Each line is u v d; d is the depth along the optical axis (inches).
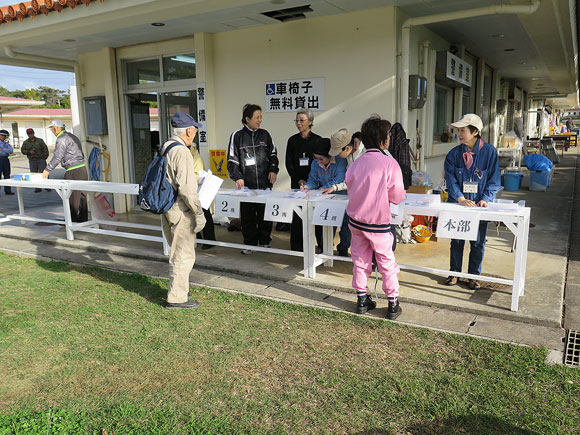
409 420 93.1
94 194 261.6
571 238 228.2
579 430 88.5
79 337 132.3
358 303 144.2
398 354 119.3
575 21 253.1
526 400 98.0
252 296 160.2
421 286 162.9
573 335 127.0
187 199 142.2
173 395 103.5
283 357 119.1
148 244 230.4
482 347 120.5
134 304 156.0
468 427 90.3
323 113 233.6
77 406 99.7
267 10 211.2
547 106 1092.5
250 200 180.1
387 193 131.3
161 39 273.7
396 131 178.1
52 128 268.5
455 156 154.3
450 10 218.8
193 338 130.4
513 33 281.7
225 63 257.9
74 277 185.6
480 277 146.9
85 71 319.3
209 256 204.8
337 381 107.5
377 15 212.5
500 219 136.9
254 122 199.0
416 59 247.1
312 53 231.1
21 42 240.4
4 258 217.0
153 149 333.7
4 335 133.7
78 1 191.9
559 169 537.0
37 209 342.3
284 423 93.2
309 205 168.2
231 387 106.4
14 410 98.8
